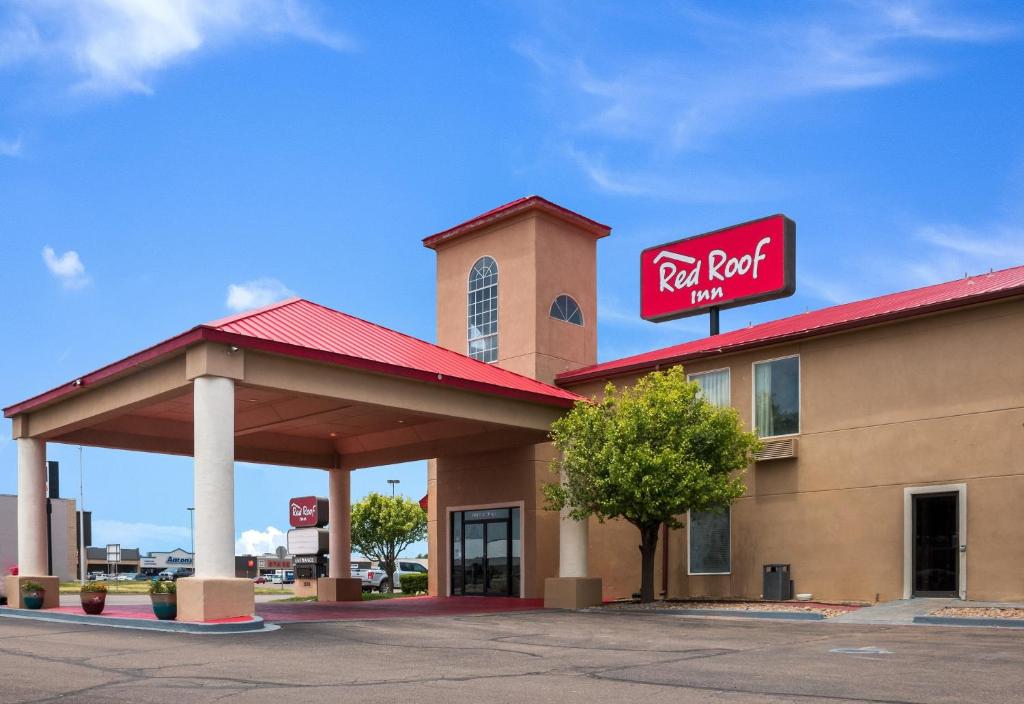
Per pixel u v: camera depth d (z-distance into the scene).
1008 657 11.42
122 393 19.34
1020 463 18.22
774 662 11.36
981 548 18.52
